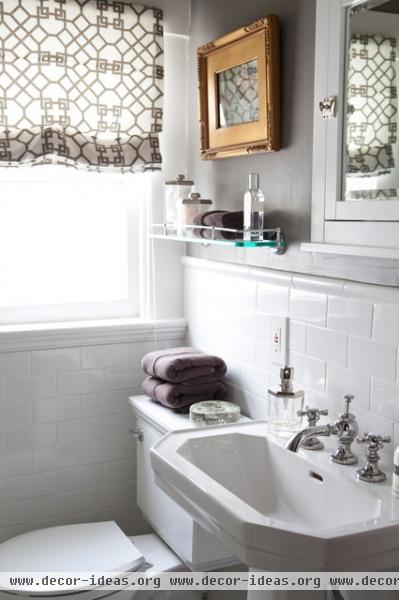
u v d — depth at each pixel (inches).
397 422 66.8
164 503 92.0
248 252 92.1
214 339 102.4
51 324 106.3
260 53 83.9
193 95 106.2
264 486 75.1
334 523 63.9
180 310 113.0
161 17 102.2
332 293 75.2
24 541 89.5
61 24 96.2
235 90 91.2
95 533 92.1
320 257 76.9
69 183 108.4
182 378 92.6
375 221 67.2
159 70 103.0
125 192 111.5
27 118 96.0
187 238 89.4
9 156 94.9
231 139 92.4
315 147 75.5
